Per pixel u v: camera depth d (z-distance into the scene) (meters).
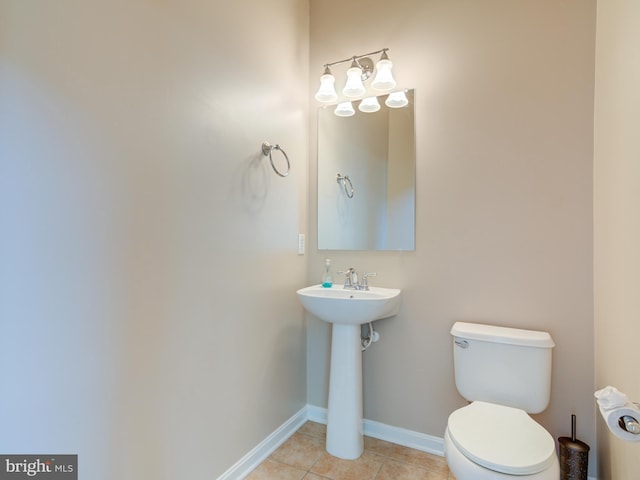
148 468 1.23
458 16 1.87
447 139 1.88
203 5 1.47
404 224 1.97
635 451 1.08
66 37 1.00
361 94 2.08
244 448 1.69
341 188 2.17
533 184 1.68
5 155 0.88
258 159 1.80
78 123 1.03
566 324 1.61
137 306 1.20
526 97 1.71
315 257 2.24
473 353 1.60
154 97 1.26
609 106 1.36
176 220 1.34
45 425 0.96
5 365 0.88
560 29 1.65
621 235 1.21
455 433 1.25
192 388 1.41
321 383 2.23
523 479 1.07
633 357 1.10
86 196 1.05
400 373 1.97
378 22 2.08
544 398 1.49
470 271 1.81
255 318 1.78
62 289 0.99
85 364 1.05
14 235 0.90
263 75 1.85
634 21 1.10
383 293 1.87
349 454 1.82
